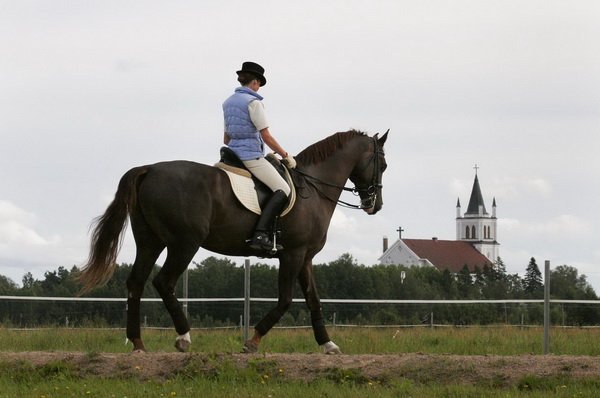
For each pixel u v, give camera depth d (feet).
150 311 111.86
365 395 40.78
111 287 122.42
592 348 66.49
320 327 52.90
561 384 43.83
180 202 46.34
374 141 55.26
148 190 46.44
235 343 63.10
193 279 156.56
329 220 52.80
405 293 239.30
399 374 45.14
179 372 44.83
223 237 48.32
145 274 48.14
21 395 40.63
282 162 50.83
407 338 71.67
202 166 47.78
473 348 66.95
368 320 124.98
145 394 40.32
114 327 84.58
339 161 53.57
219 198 47.47
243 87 49.88
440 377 45.09
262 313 155.12
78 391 41.09
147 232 47.60
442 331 80.59
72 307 98.84
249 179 48.93
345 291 211.82
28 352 49.37
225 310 115.44
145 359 46.01
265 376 44.14
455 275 263.49
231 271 158.30
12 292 125.08
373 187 55.21
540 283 207.31
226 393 40.91
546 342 62.75
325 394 40.75
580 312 109.60
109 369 45.34
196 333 77.61
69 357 46.60
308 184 51.83
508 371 45.37
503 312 120.47
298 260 50.55
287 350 65.05
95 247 46.06
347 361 46.52
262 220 48.49
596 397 41.04
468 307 124.77
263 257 50.80
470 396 41.32
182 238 46.57
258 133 49.60
